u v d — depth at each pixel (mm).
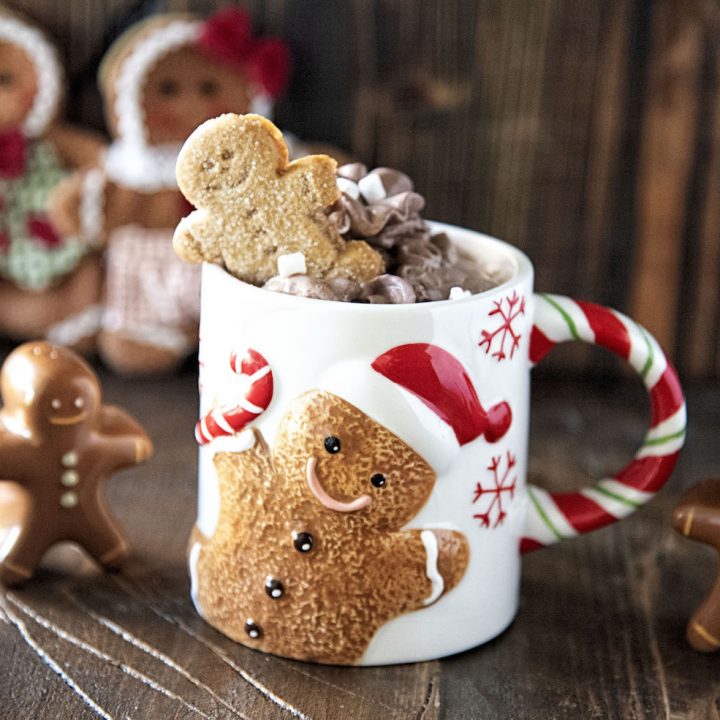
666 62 888
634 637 715
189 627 709
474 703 678
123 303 899
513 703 679
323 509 672
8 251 906
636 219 909
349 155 909
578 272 918
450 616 692
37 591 728
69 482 726
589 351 926
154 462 819
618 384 924
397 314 663
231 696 677
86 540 734
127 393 885
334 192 679
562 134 901
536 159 905
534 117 899
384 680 686
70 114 909
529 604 730
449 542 682
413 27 893
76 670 687
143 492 795
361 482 669
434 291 682
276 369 669
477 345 674
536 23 888
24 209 902
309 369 667
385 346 664
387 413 666
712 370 927
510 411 688
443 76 897
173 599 726
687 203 905
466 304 668
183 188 677
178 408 873
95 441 729
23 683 681
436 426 668
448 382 668
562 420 880
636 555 764
